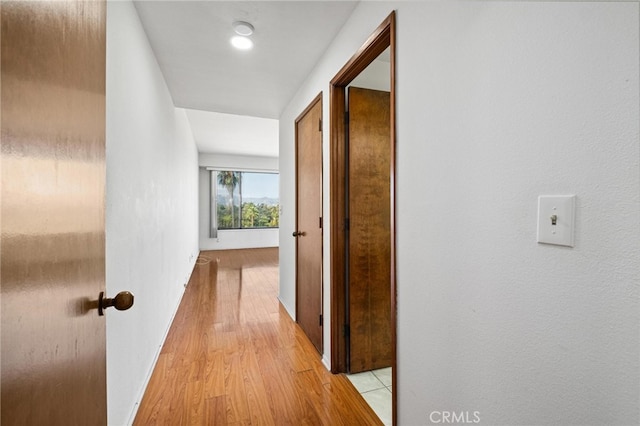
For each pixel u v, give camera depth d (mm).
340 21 1778
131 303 834
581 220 648
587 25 638
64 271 591
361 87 2076
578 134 652
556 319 698
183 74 2477
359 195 2021
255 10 1678
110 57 1260
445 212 1041
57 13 561
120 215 1378
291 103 3031
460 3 970
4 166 400
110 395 1255
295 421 1531
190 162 4953
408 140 1238
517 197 786
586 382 644
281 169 3484
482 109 890
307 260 2539
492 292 862
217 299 3543
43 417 503
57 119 560
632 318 574
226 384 1838
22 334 444
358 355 2010
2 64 396
